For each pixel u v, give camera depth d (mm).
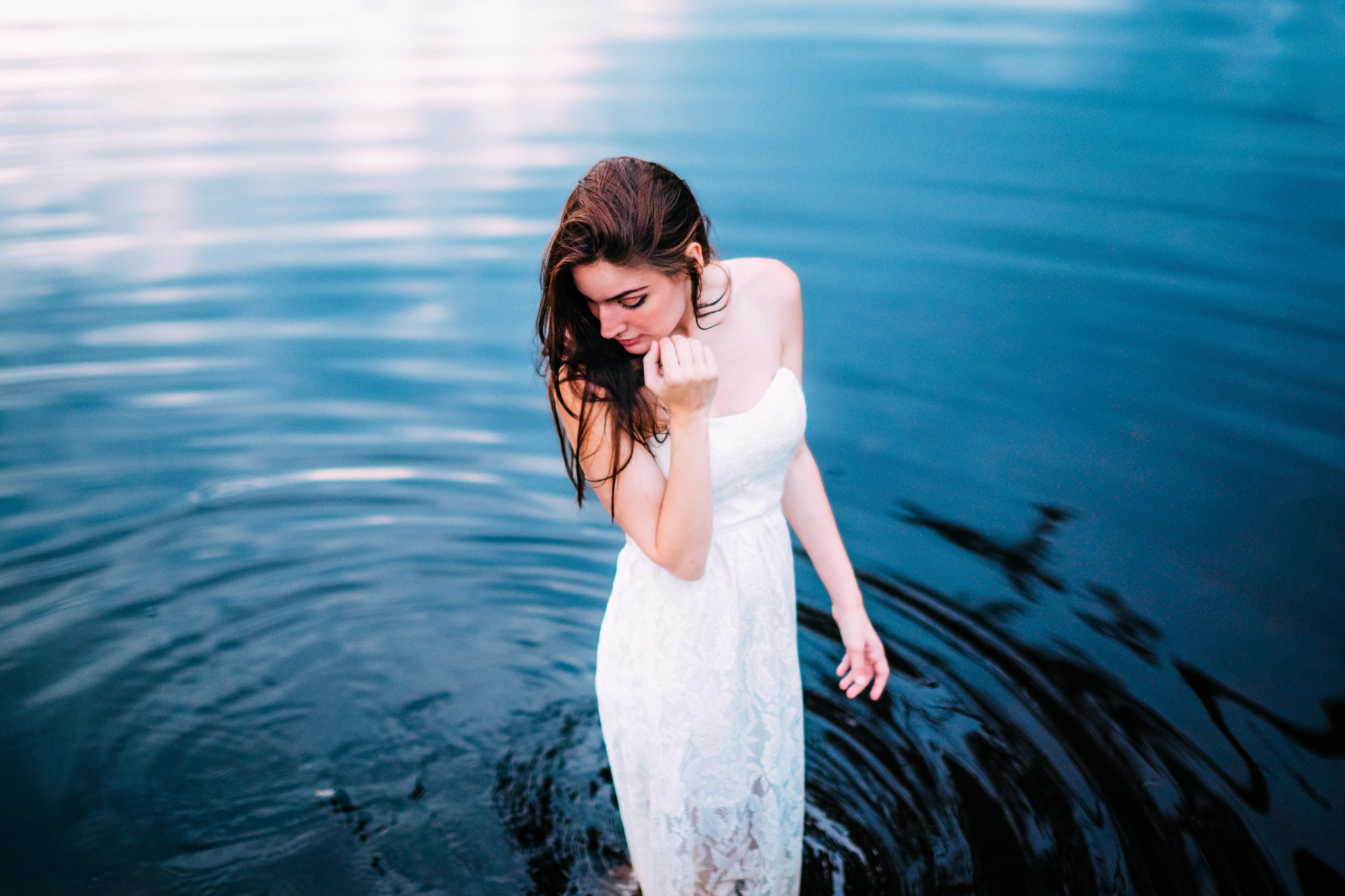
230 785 2512
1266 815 2246
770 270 1939
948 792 2418
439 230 5289
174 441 3781
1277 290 4367
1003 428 3664
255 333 4434
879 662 2115
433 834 2391
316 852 2344
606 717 2023
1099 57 7707
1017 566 3059
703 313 1824
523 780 2541
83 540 3299
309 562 3262
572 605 3125
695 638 1868
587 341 1726
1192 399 3725
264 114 7090
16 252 5074
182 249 5129
